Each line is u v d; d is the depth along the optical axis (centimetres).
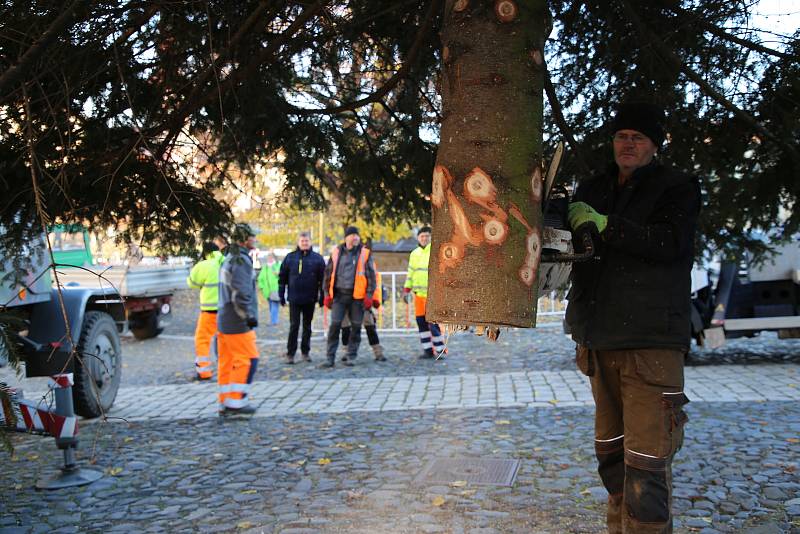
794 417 651
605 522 419
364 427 693
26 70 256
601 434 307
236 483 532
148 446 654
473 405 763
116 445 661
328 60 388
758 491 459
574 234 264
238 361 771
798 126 357
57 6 285
